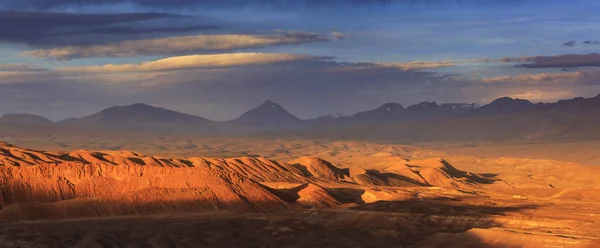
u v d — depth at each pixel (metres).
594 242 135.00
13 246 143.12
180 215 179.38
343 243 156.62
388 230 166.62
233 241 154.88
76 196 187.00
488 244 146.62
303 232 165.75
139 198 182.00
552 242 141.62
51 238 147.62
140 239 151.50
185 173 195.38
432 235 157.50
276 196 197.75
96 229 156.62
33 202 180.75
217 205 185.38
